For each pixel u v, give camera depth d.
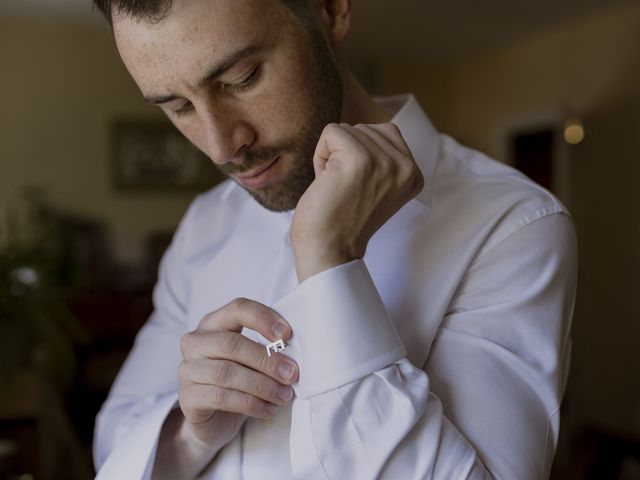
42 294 2.11
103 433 0.81
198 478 0.66
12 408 1.71
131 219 4.37
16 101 4.09
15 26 4.07
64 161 4.20
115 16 0.55
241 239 0.79
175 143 4.45
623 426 3.76
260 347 0.55
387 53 4.93
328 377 0.51
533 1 3.74
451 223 0.64
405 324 0.62
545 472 0.56
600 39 3.96
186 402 0.58
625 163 3.79
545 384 0.59
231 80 0.55
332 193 0.51
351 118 0.72
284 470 0.62
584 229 4.04
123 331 3.73
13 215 4.04
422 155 0.69
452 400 0.57
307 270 0.52
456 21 4.13
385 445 0.50
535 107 4.48
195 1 0.53
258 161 0.59
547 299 0.62
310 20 0.59
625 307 3.77
